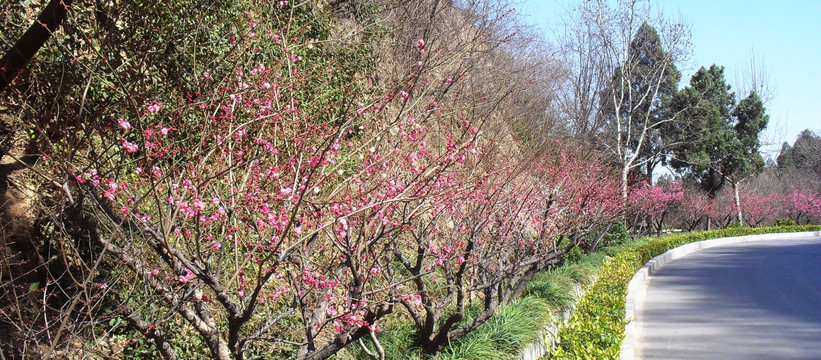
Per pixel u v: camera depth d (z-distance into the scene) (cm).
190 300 450
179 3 683
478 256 761
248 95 583
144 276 429
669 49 2889
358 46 993
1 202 574
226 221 444
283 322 662
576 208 1138
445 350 734
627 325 949
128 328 567
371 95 756
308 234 434
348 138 677
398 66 1100
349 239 480
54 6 548
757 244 3152
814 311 1184
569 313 1060
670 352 891
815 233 3941
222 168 493
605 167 1758
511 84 1443
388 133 604
